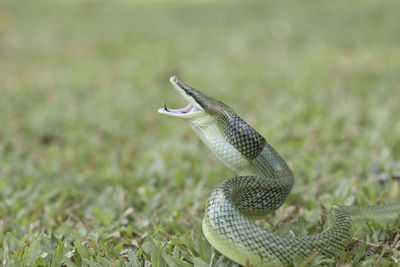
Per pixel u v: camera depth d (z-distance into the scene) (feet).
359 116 41.78
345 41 75.82
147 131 42.52
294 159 33.47
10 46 87.25
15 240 22.17
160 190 30.12
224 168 32.40
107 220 24.66
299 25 89.81
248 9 113.39
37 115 47.29
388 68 58.70
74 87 58.75
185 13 115.24
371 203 25.49
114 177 31.65
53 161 35.32
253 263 17.10
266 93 52.13
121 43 85.15
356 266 18.11
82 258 18.95
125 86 57.52
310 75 58.29
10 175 33.32
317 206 25.72
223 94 52.08
